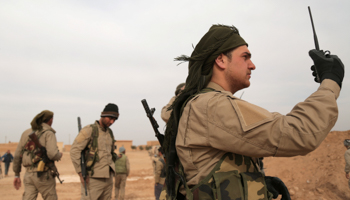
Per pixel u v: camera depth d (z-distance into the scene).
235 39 1.13
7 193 8.83
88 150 4.01
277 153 0.87
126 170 7.43
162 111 1.88
